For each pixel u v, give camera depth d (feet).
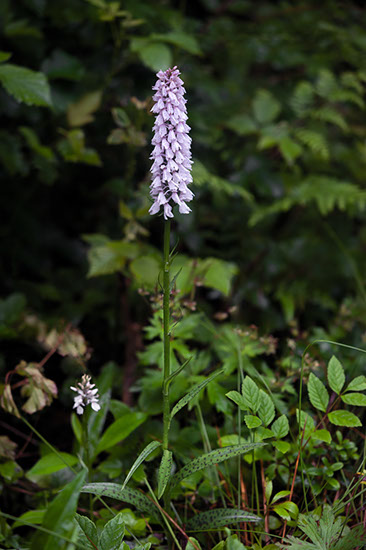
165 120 2.50
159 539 2.90
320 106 5.59
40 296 4.51
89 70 4.51
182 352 3.29
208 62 5.30
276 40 5.15
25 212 4.83
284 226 5.43
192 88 4.90
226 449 2.64
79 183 4.89
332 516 2.63
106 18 3.99
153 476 3.13
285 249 5.02
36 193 4.89
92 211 5.01
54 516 2.43
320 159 5.37
